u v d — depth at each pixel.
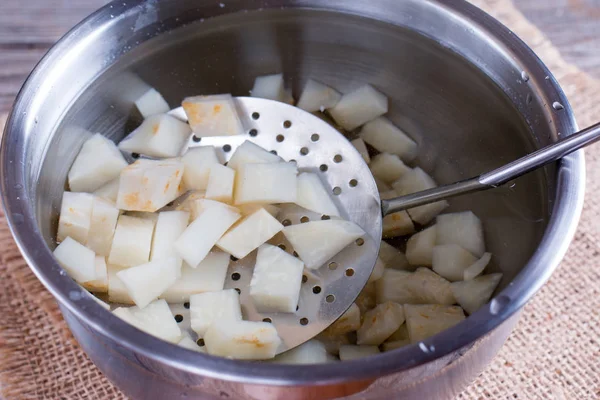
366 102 0.39
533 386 0.35
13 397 0.35
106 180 0.36
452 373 0.29
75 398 0.35
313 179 0.35
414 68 0.38
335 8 0.37
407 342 0.34
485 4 0.47
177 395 0.28
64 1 0.54
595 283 0.38
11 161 0.30
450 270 0.36
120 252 0.34
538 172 0.32
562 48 0.51
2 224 0.39
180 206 0.36
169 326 0.32
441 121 0.38
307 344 0.33
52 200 0.34
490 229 0.36
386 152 0.40
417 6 0.35
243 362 0.26
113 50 0.35
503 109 0.34
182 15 0.36
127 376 0.29
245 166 0.35
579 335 0.36
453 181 0.38
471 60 0.35
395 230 0.38
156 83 0.38
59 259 0.32
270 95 0.40
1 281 0.38
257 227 0.34
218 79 0.40
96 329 0.26
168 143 0.37
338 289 0.34
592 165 0.41
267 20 0.38
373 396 0.28
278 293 0.33
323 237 0.34
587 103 0.43
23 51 0.51
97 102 0.36
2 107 0.48
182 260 0.34
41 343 0.36
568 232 0.28
